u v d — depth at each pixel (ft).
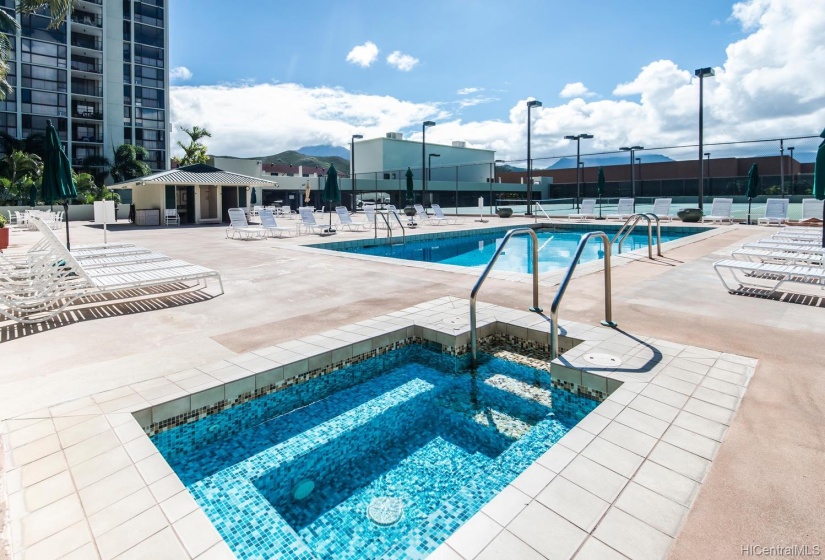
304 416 11.02
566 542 5.28
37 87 127.44
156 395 9.34
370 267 26.45
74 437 7.70
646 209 74.18
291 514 7.93
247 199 79.30
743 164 106.42
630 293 18.66
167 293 20.01
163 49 148.87
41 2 48.80
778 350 11.76
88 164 132.77
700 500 6.01
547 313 15.71
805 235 31.73
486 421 10.99
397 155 177.88
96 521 5.70
